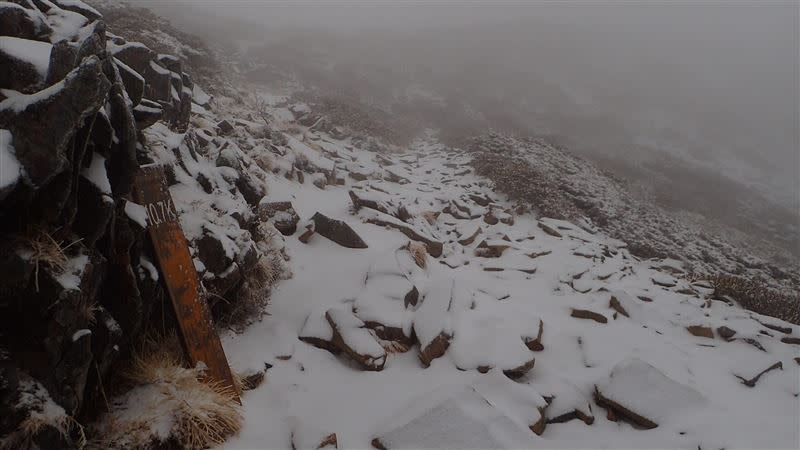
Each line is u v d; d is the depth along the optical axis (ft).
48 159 6.64
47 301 7.21
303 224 23.31
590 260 30.91
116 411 9.69
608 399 14.49
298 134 45.37
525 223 38.19
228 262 14.05
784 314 26.02
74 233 8.34
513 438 11.75
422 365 15.34
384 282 18.37
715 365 17.88
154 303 11.51
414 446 11.30
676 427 13.34
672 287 28.78
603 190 51.52
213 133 27.43
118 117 9.16
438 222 35.27
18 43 7.82
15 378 6.84
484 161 49.85
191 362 11.10
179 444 9.88
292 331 15.84
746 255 46.78
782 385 16.48
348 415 12.76
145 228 10.52
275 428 11.86
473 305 19.29
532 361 15.53
